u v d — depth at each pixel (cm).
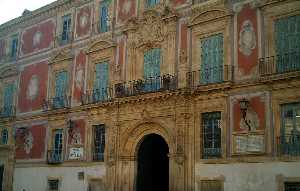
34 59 4116
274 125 2405
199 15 2872
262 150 2419
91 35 3584
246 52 2602
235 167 2516
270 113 2431
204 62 2811
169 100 2891
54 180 3584
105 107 3284
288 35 2458
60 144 3634
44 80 3938
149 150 3238
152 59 3114
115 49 3362
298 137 2325
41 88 3947
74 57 3697
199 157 2700
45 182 3650
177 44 2962
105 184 3175
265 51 2519
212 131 2689
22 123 4066
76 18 3784
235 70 2631
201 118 2752
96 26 3559
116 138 3177
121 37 3341
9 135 4172
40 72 4009
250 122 2500
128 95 3095
